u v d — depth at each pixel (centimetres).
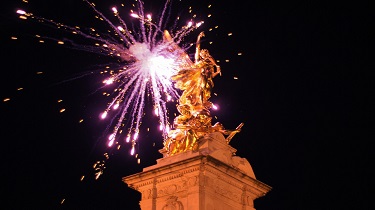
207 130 1772
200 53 1914
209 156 1575
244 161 1808
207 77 1872
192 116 1798
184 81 1858
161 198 1644
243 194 1741
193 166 1586
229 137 1820
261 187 1802
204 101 1855
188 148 1697
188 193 1562
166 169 1647
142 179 1708
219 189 1631
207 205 1542
